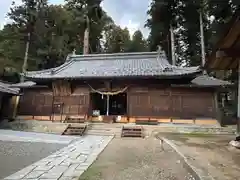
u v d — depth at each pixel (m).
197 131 12.35
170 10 23.67
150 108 14.19
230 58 7.93
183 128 12.57
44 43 28.45
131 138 10.87
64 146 8.48
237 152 6.27
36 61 27.69
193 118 13.58
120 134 11.75
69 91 15.55
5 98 17.47
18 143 8.72
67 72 16.47
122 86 14.88
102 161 6.21
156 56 18.66
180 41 27.80
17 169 5.27
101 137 10.97
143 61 18.22
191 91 13.97
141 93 14.52
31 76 15.02
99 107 20.61
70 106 15.37
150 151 7.61
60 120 15.20
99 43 35.91
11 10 26.50
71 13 29.17
